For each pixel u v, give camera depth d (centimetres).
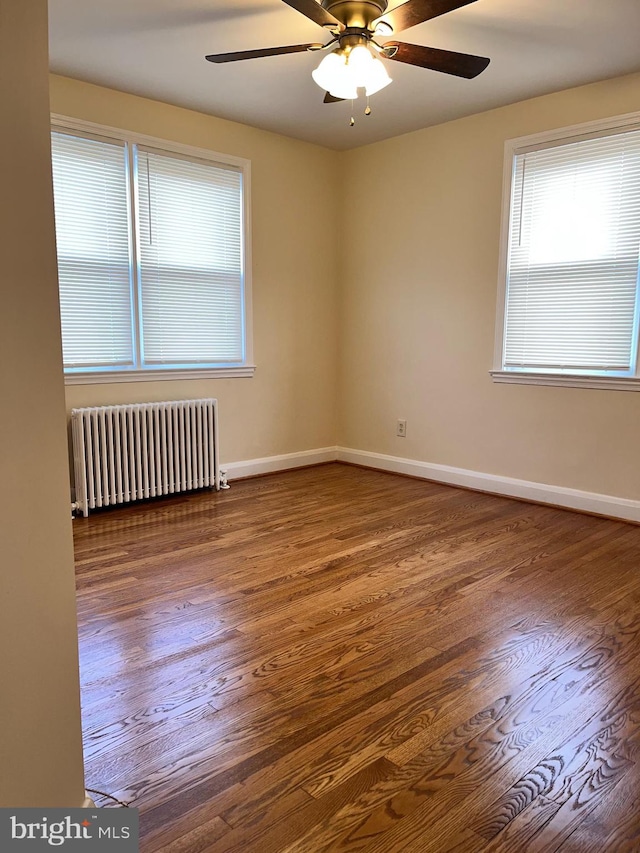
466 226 420
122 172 378
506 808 143
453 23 280
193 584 269
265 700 185
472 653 212
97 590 262
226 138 423
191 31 291
